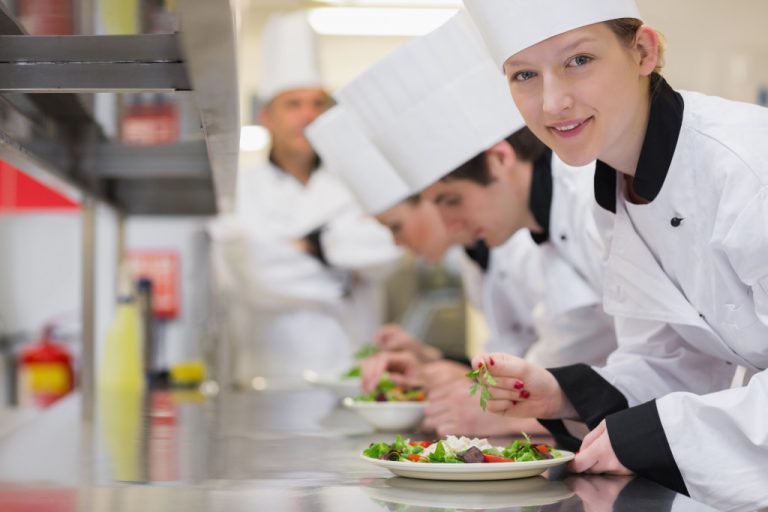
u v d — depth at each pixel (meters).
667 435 1.21
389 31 5.28
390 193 2.46
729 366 1.58
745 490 1.18
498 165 1.89
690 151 1.29
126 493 1.12
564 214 1.88
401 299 5.36
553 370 1.47
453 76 1.89
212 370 3.18
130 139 2.12
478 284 2.92
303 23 3.81
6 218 4.00
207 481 1.21
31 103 1.71
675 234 1.34
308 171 3.73
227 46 1.08
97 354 3.31
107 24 1.30
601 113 1.20
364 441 1.65
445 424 1.72
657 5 4.93
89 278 2.80
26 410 3.08
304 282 3.65
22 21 1.26
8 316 3.99
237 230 3.63
